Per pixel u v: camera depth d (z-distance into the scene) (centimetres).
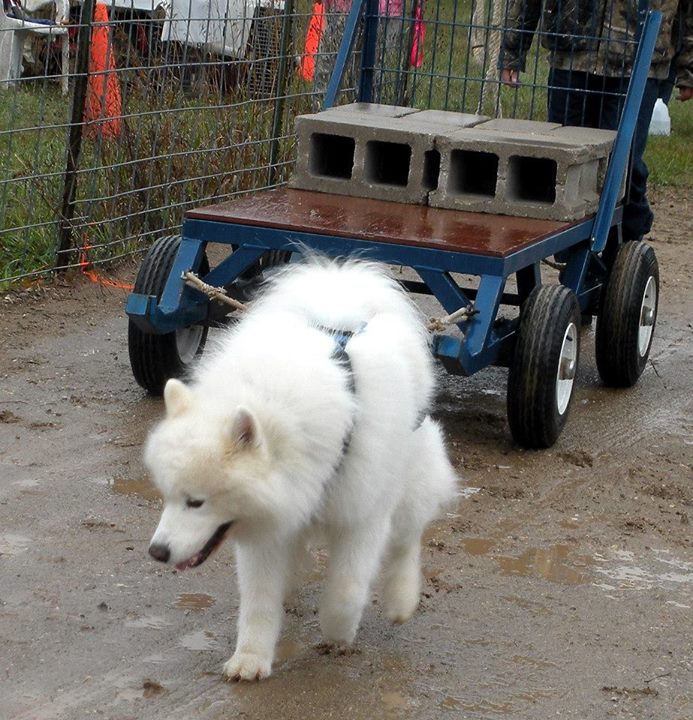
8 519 465
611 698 365
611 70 699
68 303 762
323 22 1018
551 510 509
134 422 576
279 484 325
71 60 973
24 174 847
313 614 406
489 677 373
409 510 391
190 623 395
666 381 700
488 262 524
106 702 346
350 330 375
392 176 666
